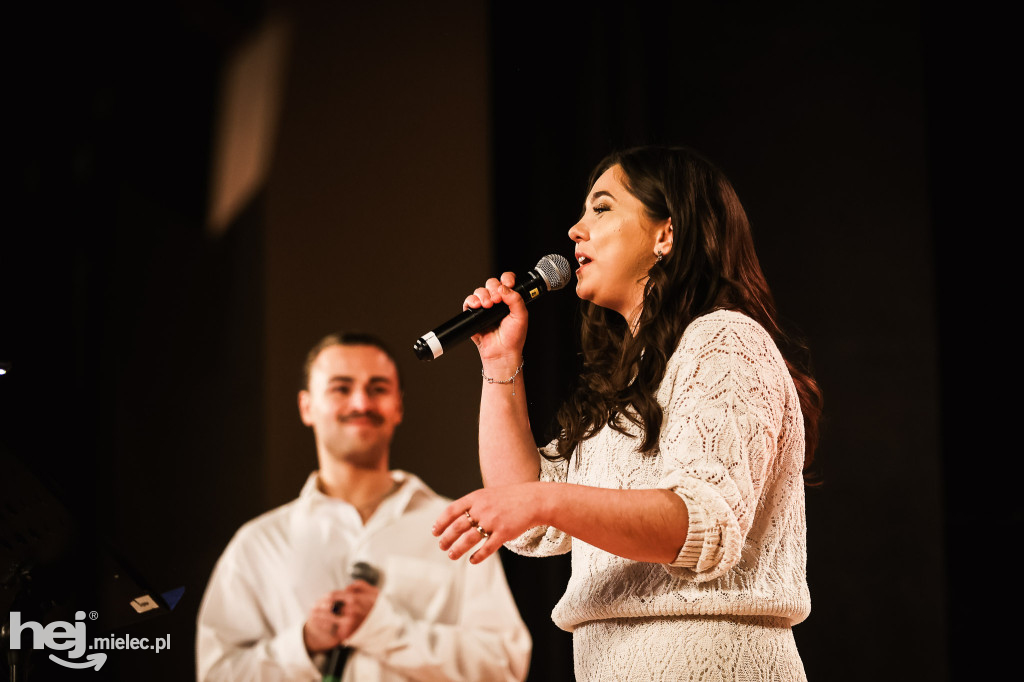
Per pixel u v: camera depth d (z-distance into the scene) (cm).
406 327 468
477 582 436
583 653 229
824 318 505
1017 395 496
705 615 212
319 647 423
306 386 455
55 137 479
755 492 203
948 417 499
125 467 453
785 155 519
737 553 193
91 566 250
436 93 491
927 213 502
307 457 449
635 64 513
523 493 193
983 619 486
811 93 520
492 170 486
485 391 268
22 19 482
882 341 499
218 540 442
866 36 518
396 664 421
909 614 481
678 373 217
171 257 471
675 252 238
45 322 464
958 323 505
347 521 439
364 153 483
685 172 247
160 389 459
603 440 238
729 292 238
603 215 250
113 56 486
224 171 480
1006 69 514
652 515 191
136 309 467
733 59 528
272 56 490
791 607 216
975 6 518
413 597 430
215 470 451
